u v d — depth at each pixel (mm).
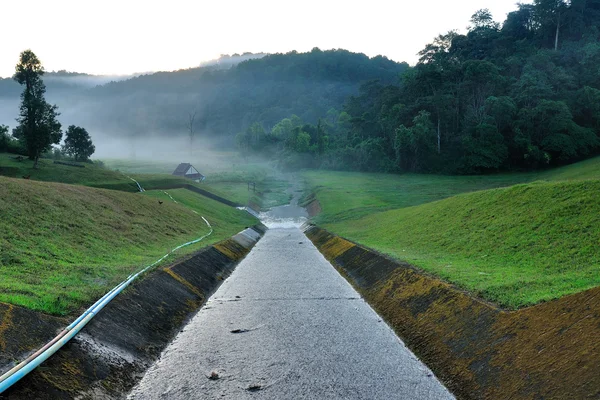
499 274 14125
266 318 15422
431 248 22469
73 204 25641
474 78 110562
